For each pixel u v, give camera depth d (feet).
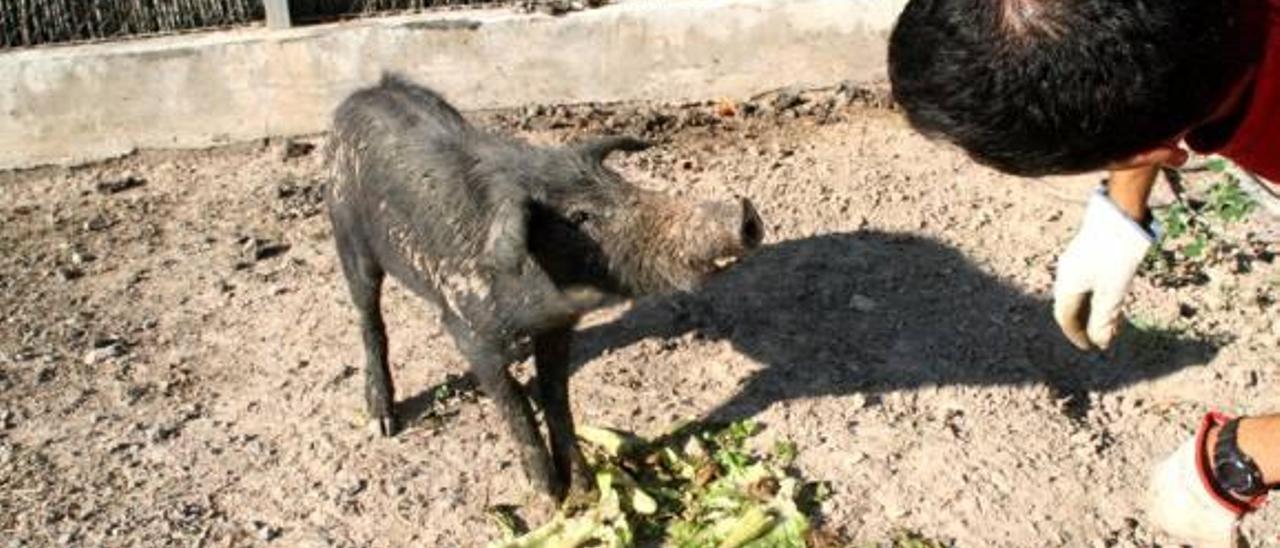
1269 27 4.00
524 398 7.09
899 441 7.53
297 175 10.06
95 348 8.43
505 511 7.25
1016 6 3.84
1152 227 5.42
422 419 7.84
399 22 10.31
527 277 6.61
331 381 8.14
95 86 10.07
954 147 4.13
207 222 9.59
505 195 6.56
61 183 10.08
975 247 8.91
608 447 7.45
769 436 7.61
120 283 9.02
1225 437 4.74
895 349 8.14
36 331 8.59
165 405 8.02
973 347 8.13
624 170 9.81
